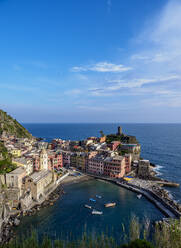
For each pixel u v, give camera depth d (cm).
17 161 12262
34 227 7469
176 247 3688
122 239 6594
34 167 14038
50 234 6956
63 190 11725
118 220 8075
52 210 8969
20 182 9812
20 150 16150
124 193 11338
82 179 14075
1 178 9388
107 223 7812
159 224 7275
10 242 5844
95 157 15888
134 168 16388
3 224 7588
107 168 14712
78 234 6931
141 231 6875
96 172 15338
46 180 11381
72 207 9312
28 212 8644
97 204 9700
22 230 7212
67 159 17512
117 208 9256
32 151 17662
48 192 11012
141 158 19750
